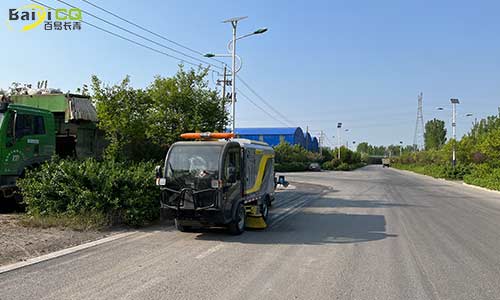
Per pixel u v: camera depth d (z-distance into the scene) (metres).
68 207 10.68
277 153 61.00
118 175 10.98
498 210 17.02
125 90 14.83
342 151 82.44
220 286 6.14
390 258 8.11
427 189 29.14
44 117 13.19
